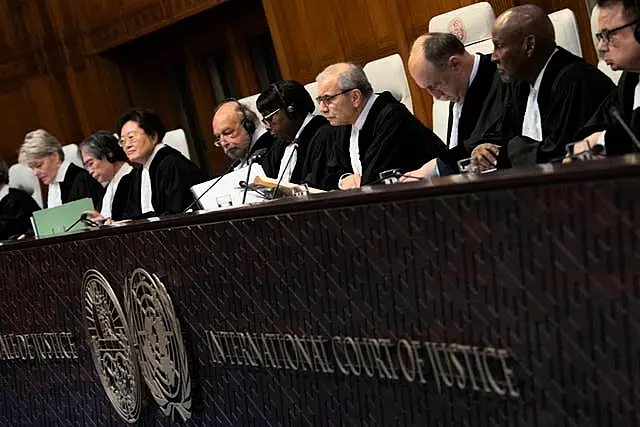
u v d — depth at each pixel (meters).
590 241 2.60
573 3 7.03
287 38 9.20
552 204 2.67
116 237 4.70
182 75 11.39
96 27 11.24
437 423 3.19
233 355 4.07
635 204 2.48
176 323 4.32
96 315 4.97
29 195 10.00
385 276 3.26
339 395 3.57
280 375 3.84
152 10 10.49
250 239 3.84
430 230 3.06
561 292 2.70
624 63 4.04
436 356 3.12
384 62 7.00
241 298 3.95
